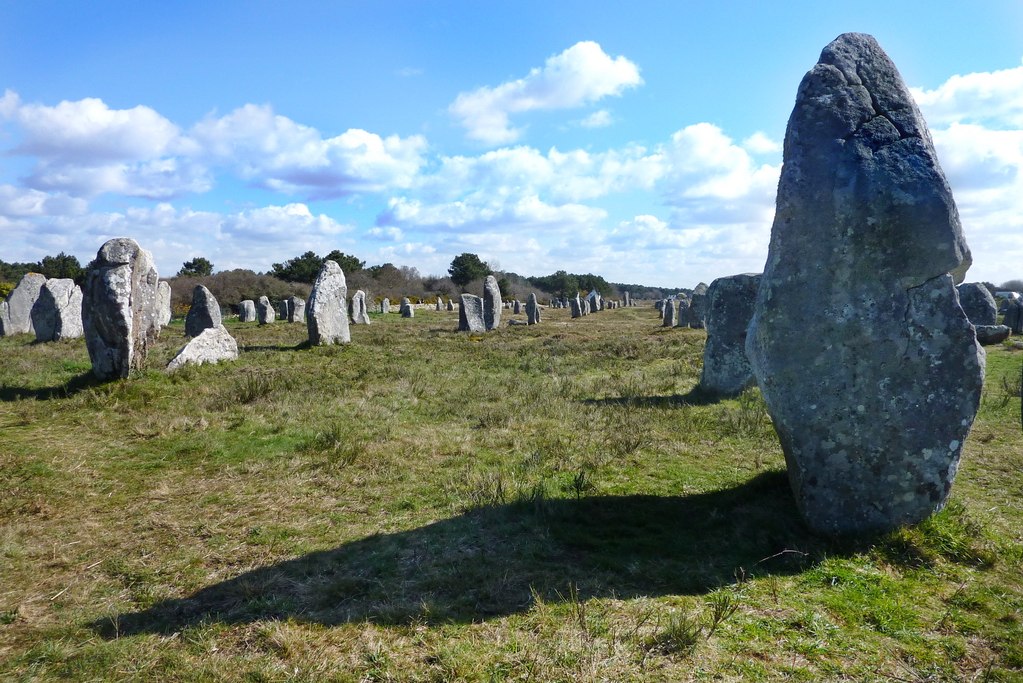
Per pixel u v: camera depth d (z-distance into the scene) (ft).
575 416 27.61
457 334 76.33
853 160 14.46
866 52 15.20
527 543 14.62
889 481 14.52
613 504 17.29
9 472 19.72
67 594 12.73
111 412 27.37
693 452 22.41
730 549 14.19
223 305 156.25
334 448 22.61
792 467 15.48
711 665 9.82
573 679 9.46
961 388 14.35
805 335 14.70
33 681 9.72
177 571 13.67
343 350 52.47
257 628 11.13
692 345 58.49
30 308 66.23
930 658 10.07
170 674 9.88
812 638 10.61
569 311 159.22
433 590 12.48
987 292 58.85
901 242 14.26
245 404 29.30
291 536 15.48
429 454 22.35
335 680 9.64
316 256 192.13
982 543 14.02
